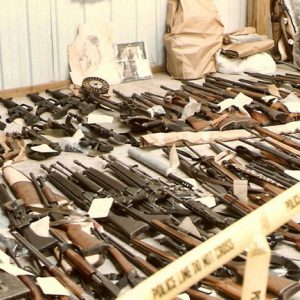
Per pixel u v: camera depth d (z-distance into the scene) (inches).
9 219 97.7
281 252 89.2
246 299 49.6
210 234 90.8
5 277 76.2
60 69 201.6
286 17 238.2
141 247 88.1
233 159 125.1
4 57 188.7
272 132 142.2
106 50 207.6
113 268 83.7
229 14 242.8
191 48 214.4
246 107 160.2
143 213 95.9
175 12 216.8
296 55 234.8
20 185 108.7
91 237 86.4
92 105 168.7
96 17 206.1
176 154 123.5
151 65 224.2
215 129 146.8
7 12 185.5
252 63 222.2
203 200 102.9
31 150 132.0
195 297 72.6
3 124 152.1
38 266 82.4
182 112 157.4
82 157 133.6
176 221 93.0
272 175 113.8
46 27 195.0
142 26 217.9
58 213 96.6
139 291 45.6
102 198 103.0
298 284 71.4
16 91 192.2
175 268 46.8
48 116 165.8
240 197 103.0
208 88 189.3
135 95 180.7
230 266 75.9
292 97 167.6
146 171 123.5
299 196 52.7
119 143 140.9
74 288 76.0
